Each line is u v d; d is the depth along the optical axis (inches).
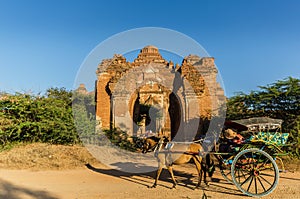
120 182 366.9
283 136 324.2
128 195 297.6
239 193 308.7
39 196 287.7
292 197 290.7
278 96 557.3
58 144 639.8
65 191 312.7
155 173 430.6
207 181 366.6
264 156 303.7
